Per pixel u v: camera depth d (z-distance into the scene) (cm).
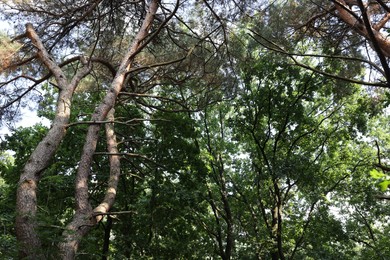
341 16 1076
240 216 1981
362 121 1786
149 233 1599
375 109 1444
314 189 1803
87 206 887
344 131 1864
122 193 1516
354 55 1216
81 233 819
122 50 1456
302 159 1678
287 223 2009
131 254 1541
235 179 2070
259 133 1788
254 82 1811
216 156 2003
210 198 1847
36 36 1196
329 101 1902
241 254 1781
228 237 1859
